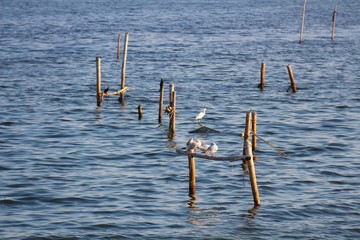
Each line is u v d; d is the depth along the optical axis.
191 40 99.75
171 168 35.84
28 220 27.67
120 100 55.19
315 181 33.53
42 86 62.34
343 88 62.12
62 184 32.72
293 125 47.06
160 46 92.94
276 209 29.25
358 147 40.91
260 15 148.38
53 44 95.56
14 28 118.06
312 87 62.66
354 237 26.45
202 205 29.75
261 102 55.56
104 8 170.75
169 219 28.05
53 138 43.12
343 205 29.88
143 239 25.97
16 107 52.81
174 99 43.47
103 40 100.81
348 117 49.97
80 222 27.50
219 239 26.09
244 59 80.94
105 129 45.88
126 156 38.50
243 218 28.20
